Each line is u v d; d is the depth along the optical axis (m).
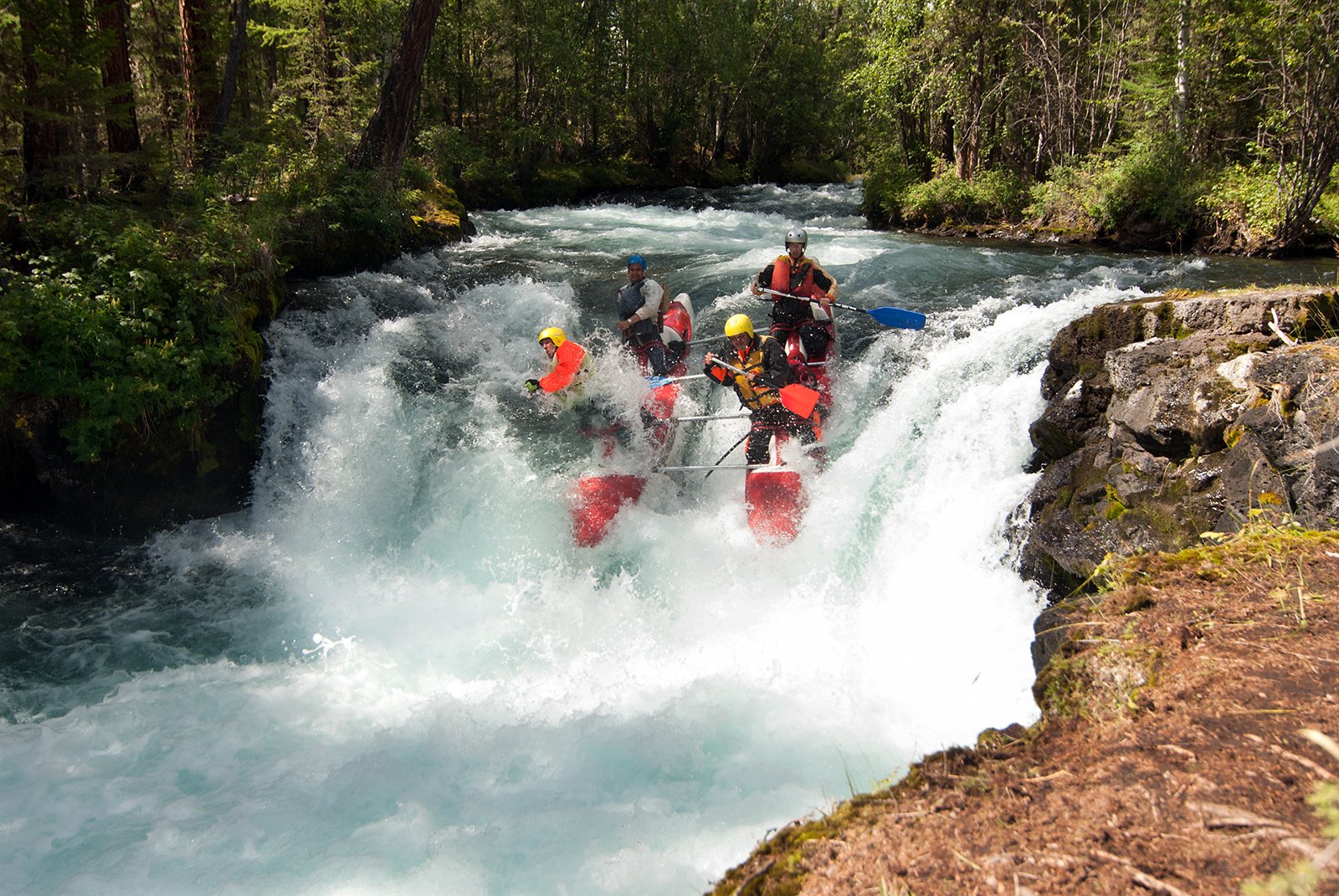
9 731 4.85
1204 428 4.43
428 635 6.07
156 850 3.79
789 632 5.70
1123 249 15.55
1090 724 2.68
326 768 4.42
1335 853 1.73
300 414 7.98
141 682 5.40
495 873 3.49
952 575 5.61
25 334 6.76
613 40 32.69
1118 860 1.93
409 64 12.51
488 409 7.96
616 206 25.83
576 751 4.43
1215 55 15.82
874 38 22.62
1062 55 19.81
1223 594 3.09
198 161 11.66
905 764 4.11
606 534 6.80
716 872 3.35
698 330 9.46
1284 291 4.91
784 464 6.88
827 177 39.72
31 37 8.58
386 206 11.14
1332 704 2.29
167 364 7.16
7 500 7.01
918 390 7.04
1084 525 4.87
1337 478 3.63
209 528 7.45
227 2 14.61
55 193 8.86
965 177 21.12
